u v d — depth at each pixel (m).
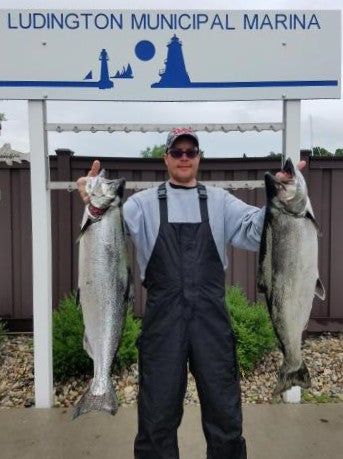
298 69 3.99
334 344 5.56
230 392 2.76
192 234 2.74
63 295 5.79
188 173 2.86
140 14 3.93
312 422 3.77
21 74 3.94
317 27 3.97
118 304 2.81
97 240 2.76
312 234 2.80
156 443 2.74
